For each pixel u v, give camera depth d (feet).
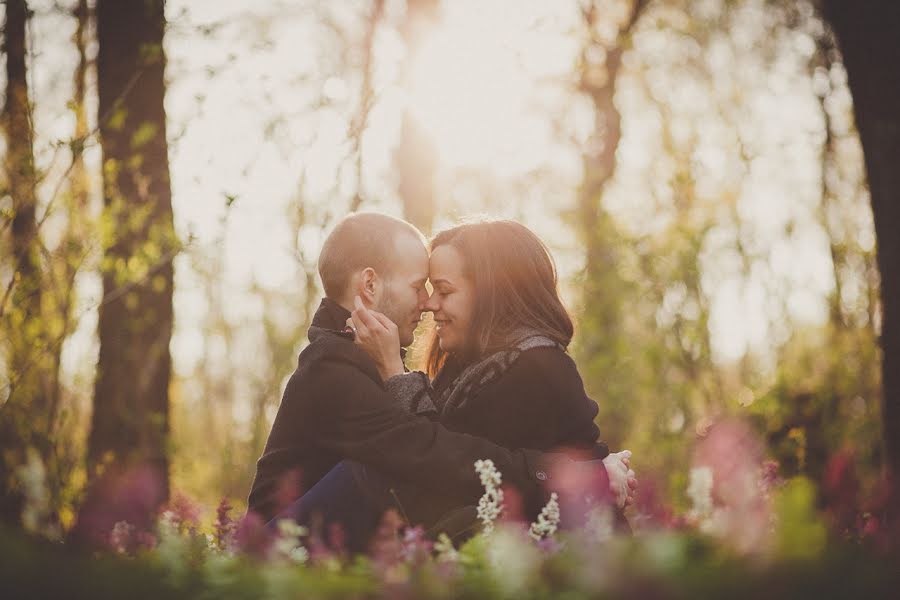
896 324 17.78
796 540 6.26
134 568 6.64
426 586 6.35
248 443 39.32
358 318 11.49
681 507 14.60
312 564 8.45
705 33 46.60
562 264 40.83
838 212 39.58
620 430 37.63
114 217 19.19
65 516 18.95
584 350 38.68
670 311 36.50
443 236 12.48
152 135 20.08
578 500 10.49
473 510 10.20
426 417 11.16
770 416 25.39
